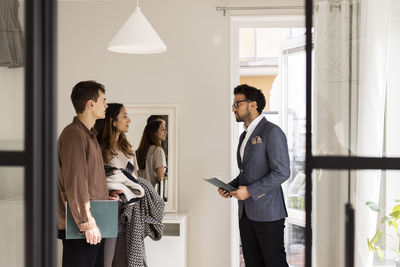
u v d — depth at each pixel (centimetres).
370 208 168
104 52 417
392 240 169
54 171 163
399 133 171
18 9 161
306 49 156
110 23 416
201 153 411
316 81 170
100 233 256
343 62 171
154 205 323
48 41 162
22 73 161
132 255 311
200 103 412
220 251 409
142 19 287
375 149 170
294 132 422
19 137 161
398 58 173
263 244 334
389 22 172
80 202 249
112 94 416
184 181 412
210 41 411
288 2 400
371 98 171
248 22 420
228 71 410
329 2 171
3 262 163
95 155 265
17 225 162
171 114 412
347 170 167
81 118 270
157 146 411
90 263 264
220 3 409
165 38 414
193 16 412
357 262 171
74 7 418
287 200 429
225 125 411
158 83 414
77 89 269
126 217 303
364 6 172
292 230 424
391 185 168
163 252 372
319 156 167
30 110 160
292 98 423
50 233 163
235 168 421
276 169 329
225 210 409
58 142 263
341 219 166
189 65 412
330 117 169
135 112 414
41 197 162
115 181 293
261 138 338
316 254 165
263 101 351
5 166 162
